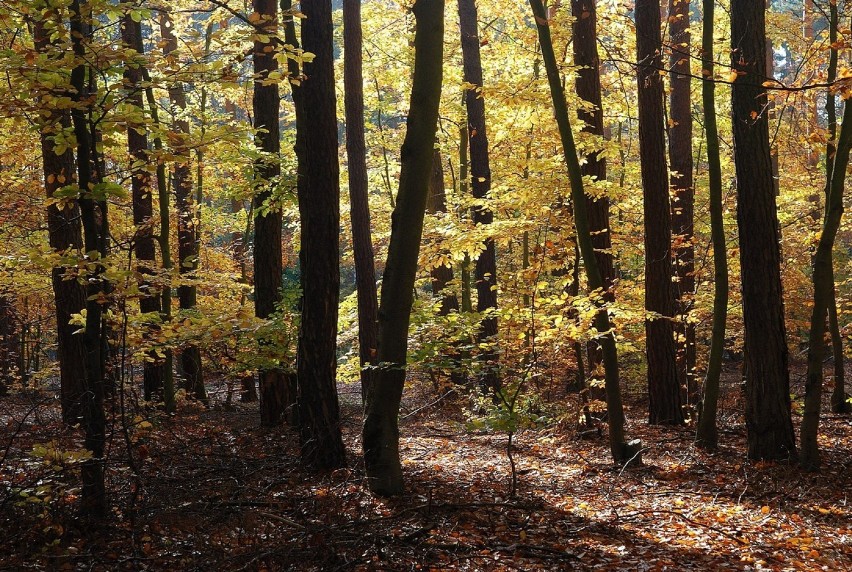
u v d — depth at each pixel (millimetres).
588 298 9602
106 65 6047
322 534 6117
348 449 10508
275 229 12445
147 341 7992
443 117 18906
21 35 9648
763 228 9852
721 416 14336
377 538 6234
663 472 9562
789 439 9938
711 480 9148
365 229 14203
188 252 18094
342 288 35156
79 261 5844
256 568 5570
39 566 5359
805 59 9562
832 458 10055
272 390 12203
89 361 6117
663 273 13312
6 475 6863
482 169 15922
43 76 5730
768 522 7316
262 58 12461
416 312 10469
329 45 8914
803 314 20062
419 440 12438
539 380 14750
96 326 6102
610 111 17031
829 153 10531
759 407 9969
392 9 19594
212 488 7602
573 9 13383
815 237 9430
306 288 8953
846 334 14617
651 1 12852
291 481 8344
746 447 11102
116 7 5984
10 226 13539
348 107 14031
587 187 11148
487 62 18000
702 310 13836
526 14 18750
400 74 19484
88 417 6168
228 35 6691
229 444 10344
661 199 13273
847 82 6273
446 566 5777
